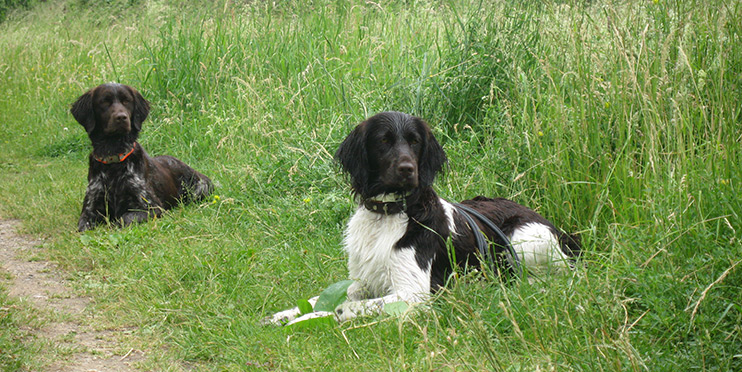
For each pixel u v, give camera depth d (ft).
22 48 43.98
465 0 23.89
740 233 10.29
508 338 9.88
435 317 10.02
